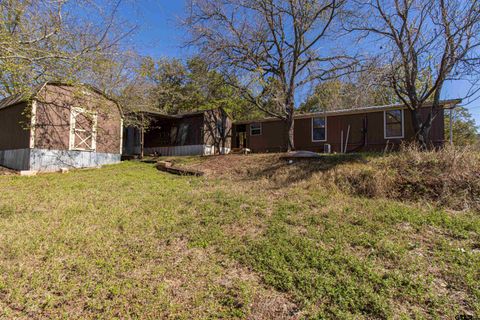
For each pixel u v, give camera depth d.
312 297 2.34
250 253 3.19
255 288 2.51
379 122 12.38
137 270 2.81
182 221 4.31
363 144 12.70
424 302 2.25
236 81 13.44
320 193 6.07
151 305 2.24
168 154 17.38
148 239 3.60
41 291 2.40
